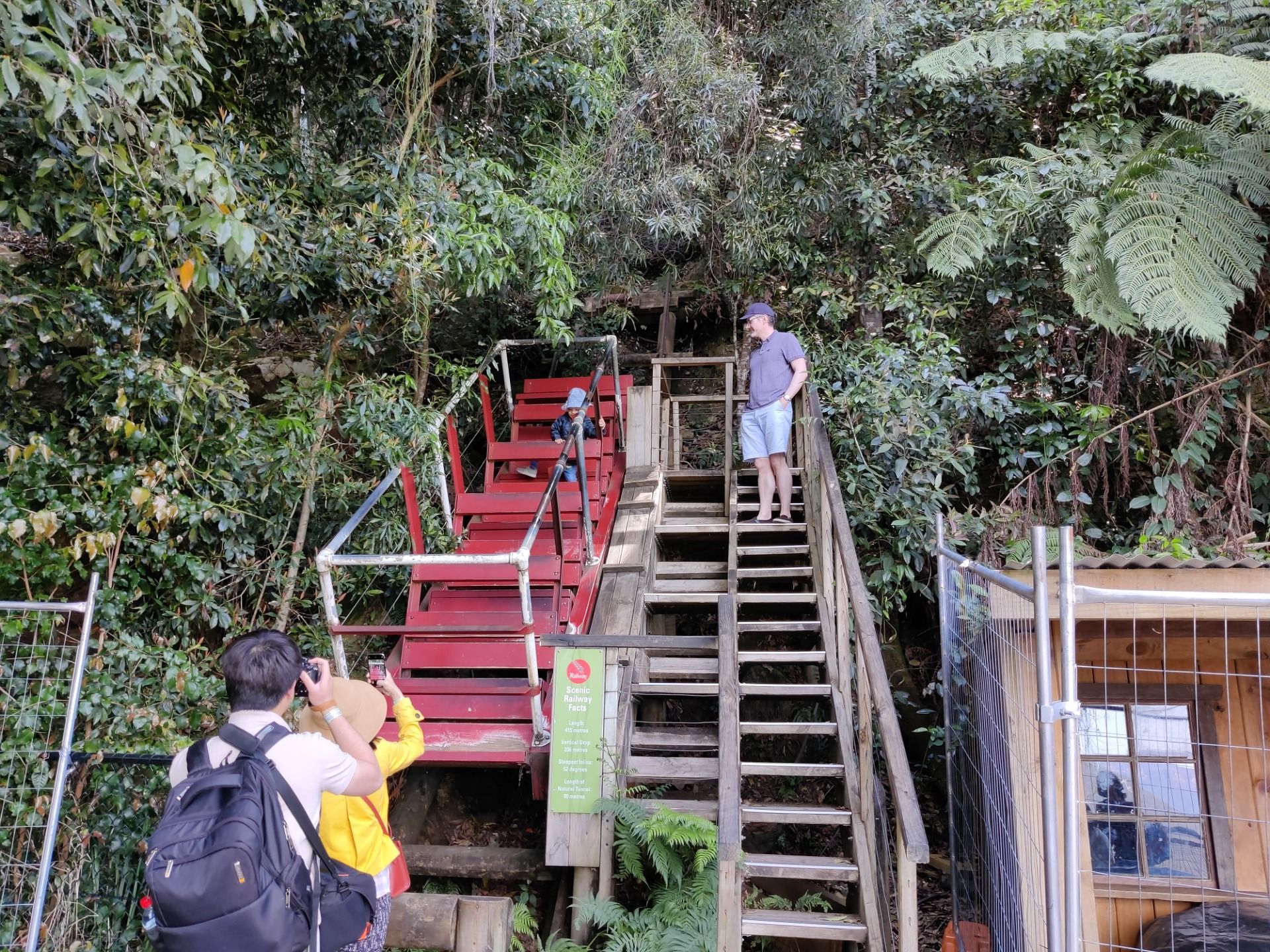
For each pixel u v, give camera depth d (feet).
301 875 6.12
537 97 18.90
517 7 17.01
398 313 17.43
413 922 8.59
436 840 15.84
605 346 22.71
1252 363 19.47
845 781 12.57
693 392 27.32
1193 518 18.74
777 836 15.52
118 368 12.48
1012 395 20.22
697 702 18.40
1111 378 19.76
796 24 21.06
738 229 21.72
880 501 18.49
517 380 26.21
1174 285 16.60
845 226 22.71
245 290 14.79
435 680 14.64
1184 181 17.79
